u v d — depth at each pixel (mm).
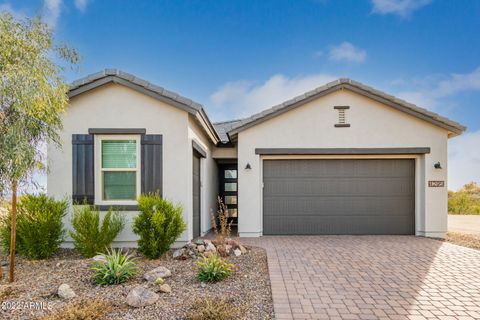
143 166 8367
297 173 10539
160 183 8344
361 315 4297
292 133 10281
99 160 8398
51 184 8312
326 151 10188
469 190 28062
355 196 10430
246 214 10227
